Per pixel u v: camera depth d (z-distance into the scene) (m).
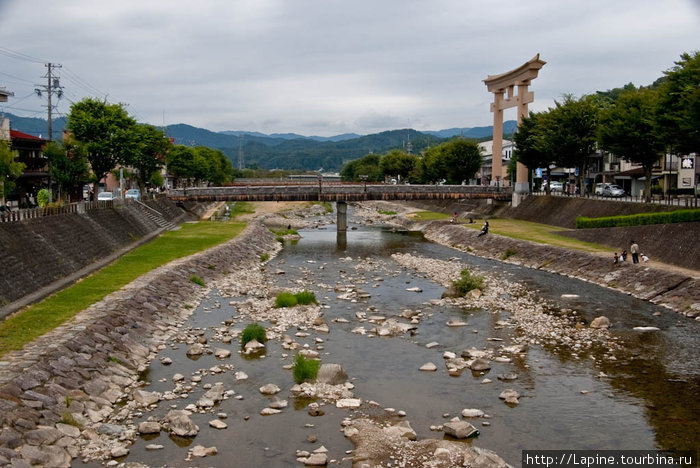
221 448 19.53
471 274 49.75
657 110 54.16
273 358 28.77
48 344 24.78
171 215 92.50
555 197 83.62
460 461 18.30
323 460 18.53
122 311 31.56
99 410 21.88
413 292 45.59
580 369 27.11
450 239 78.56
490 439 20.25
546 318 36.19
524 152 89.62
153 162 92.88
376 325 35.31
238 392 24.36
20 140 69.25
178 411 21.31
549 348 30.39
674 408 22.59
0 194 44.91
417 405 23.20
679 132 50.41
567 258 53.53
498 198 96.06
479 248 68.06
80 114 68.38
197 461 18.66
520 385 25.23
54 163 60.00
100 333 27.67
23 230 38.66
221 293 44.41
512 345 30.89
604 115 69.00
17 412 19.19
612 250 54.44
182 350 29.92
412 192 93.00
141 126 89.06
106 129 69.00
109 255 51.62
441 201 127.06
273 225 104.94
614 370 26.88
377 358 29.03
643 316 36.28
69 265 42.00
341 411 22.53
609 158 97.62
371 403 23.34
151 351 29.42
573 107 80.00
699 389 24.44
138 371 26.47
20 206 61.22
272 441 20.06
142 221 72.75
